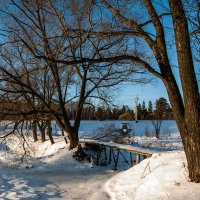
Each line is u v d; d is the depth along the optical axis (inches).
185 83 337.7
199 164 332.8
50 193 448.5
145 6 375.9
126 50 617.3
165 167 395.9
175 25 343.0
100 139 1013.8
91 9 388.2
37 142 1178.0
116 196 400.8
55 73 788.6
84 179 550.3
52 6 519.5
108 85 818.2
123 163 709.9
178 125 353.7
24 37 689.0
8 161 745.6
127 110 2529.5
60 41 515.5
